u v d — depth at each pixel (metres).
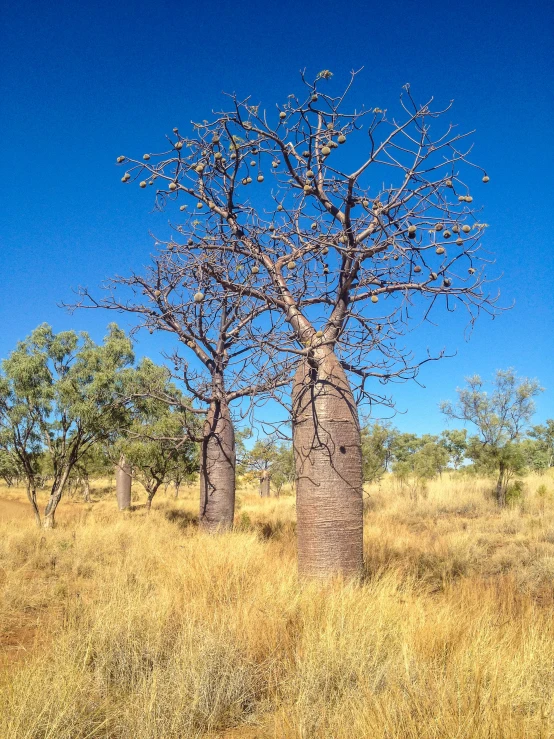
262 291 6.70
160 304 8.91
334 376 6.07
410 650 3.62
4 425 13.73
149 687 3.37
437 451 28.17
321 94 5.93
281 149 6.26
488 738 2.59
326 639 3.81
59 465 14.03
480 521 14.57
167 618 4.41
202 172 6.55
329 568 5.67
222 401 10.33
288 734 2.85
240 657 3.74
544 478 23.81
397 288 6.08
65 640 4.07
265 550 8.00
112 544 9.66
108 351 14.79
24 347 14.24
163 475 17.59
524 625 4.45
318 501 5.79
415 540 10.62
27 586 6.70
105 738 2.91
